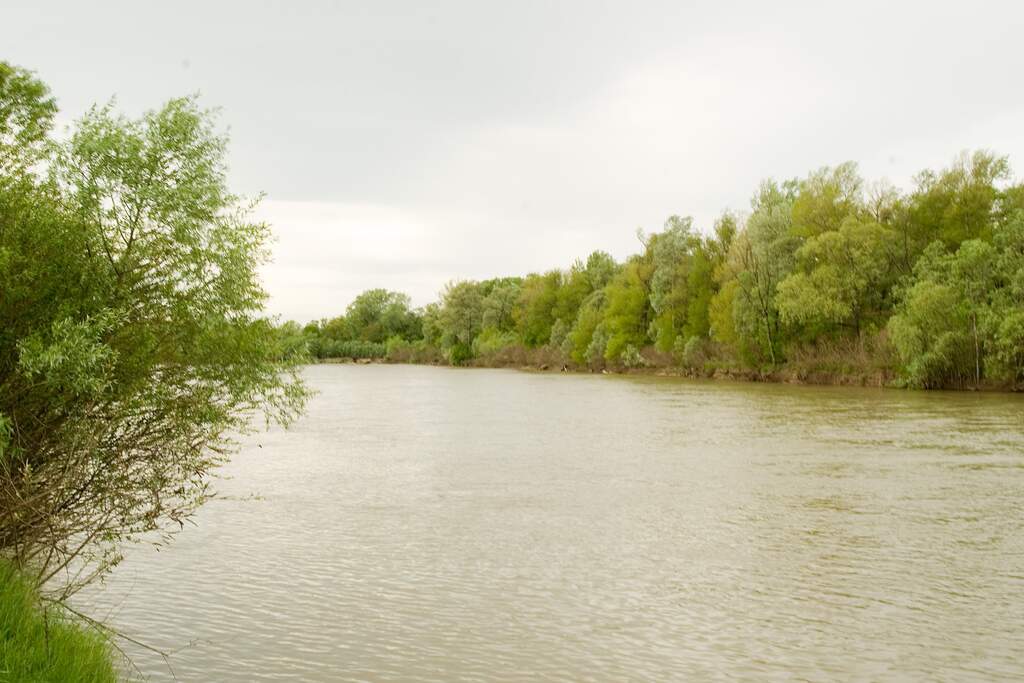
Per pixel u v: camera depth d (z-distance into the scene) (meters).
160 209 9.96
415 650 11.09
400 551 16.09
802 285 65.50
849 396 52.94
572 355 108.31
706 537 17.19
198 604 12.83
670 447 30.72
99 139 9.74
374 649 11.10
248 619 12.20
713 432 35.12
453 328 141.25
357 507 20.30
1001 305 52.81
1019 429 34.00
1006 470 24.41
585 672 10.41
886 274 68.50
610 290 102.62
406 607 12.81
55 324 8.60
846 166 73.94
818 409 44.25
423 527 18.14
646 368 93.69
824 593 13.50
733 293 75.69
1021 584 13.88
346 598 13.23
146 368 10.06
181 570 14.66
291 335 11.38
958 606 12.82
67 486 9.65
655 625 12.09
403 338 174.25
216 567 14.88
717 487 22.61
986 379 54.47
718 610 12.72
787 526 18.02
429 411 48.12
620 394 61.12
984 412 41.16
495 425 39.66
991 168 64.94
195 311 10.39
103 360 9.26
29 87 10.90
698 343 83.38
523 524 18.47
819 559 15.48
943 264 56.81
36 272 9.24
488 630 11.87
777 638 11.55
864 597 13.28
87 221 9.93
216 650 10.97
